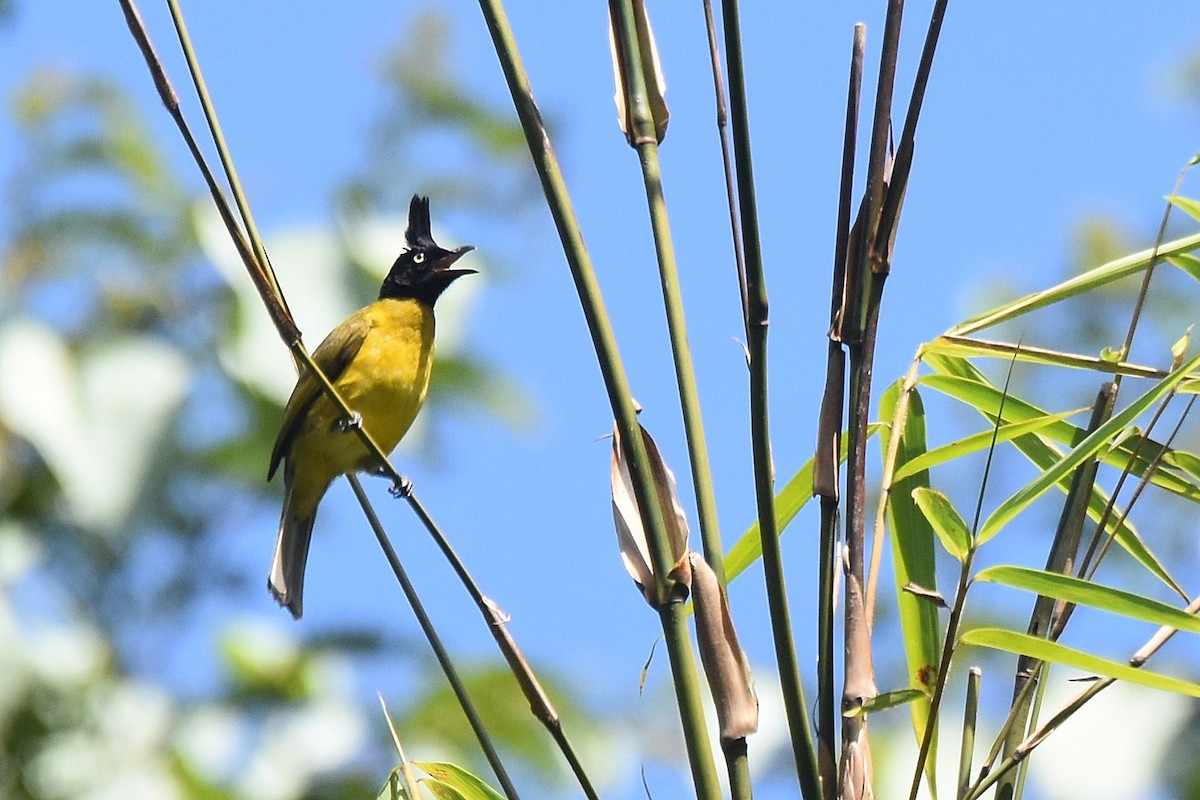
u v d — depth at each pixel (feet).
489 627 18.85
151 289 37.04
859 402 18.58
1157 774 23.70
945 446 21.11
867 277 18.78
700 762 17.42
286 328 21.22
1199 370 21.53
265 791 33.22
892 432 20.76
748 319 17.61
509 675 35.09
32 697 32.73
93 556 36.70
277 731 34.04
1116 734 23.93
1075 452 18.21
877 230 18.81
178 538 37.76
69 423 33.40
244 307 35.55
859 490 18.47
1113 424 18.24
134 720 33.58
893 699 17.71
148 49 20.25
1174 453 21.93
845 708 18.16
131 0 20.04
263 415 37.24
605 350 18.65
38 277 37.55
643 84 20.36
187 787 32.89
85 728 32.91
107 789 32.24
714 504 18.74
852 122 19.04
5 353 33.47
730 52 17.51
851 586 18.45
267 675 34.45
